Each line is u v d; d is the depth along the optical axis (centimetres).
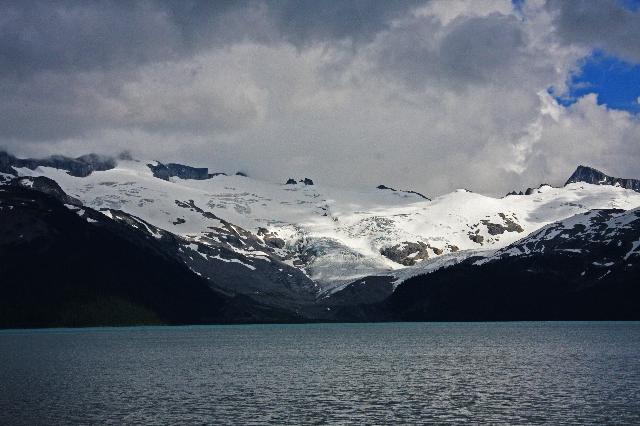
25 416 11425
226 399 13025
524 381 14988
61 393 13875
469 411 11612
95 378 16338
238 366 19100
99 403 12631
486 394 13300
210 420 11062
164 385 15038
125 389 14412
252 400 12900
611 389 13638
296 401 12750
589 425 10469
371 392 13762
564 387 13988
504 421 10806
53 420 11106
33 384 15238
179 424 10775
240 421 10981
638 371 16438
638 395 12912
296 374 17000
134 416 11388
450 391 13762
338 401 12712
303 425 10675
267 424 10756
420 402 12512
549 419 10900
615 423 10575
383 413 11538
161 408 12100
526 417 11069
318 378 16112
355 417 11238
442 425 10606
